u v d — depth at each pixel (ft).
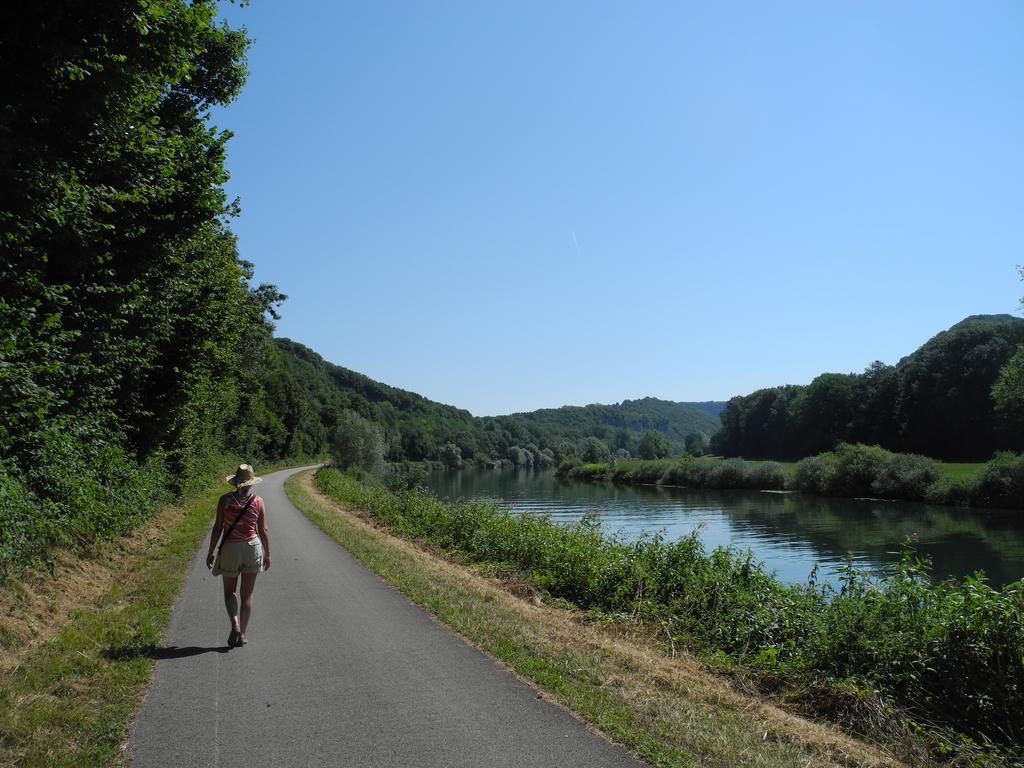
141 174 31.48
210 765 13.00
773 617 25.50
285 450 271.90
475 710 16.07
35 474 26.00
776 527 108.37
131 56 25.49
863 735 17.70
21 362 22.27
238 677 18.31
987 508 134.51
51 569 24.97
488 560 43.21
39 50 22.48
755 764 13.83
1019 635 18.54
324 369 565.94
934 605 22.03
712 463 224.12
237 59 57.47
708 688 19.47
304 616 25.48
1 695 15.20
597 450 366.43
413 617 25.48
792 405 309.63
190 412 66.69
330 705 16.31
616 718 15.62
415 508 64.18
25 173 22.47
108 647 20.11
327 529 56.18
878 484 162.71
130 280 34.32
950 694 19.01
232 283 64.08
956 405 223.71
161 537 45.27
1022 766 15.84
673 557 33.53
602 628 27.40
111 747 13.55
